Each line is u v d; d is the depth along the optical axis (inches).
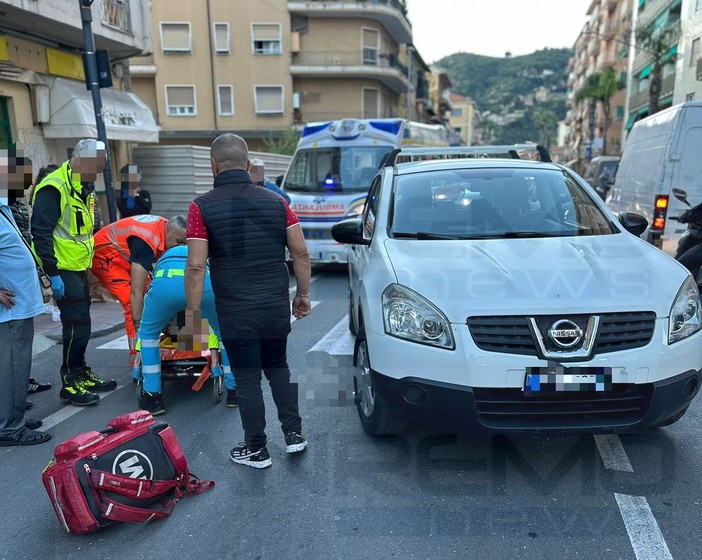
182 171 540.4
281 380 144.3
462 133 4360.2
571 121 3415.4
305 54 1338.6
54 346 252.4
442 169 187.0
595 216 168.6
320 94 1364.4
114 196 358.0
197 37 1280.8
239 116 1312.7
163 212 548.7
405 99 1770.4
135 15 445.7
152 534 116.2
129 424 124.6
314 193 410.0
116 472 117.1
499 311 121.3
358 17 1338.6
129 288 190.1
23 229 204.8
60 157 412.5
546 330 120.6
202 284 131.8
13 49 364.5
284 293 137.2
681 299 129.0
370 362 136.5
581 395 122.1
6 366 154.8
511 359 119.8
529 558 105.8
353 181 411.2
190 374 181.8
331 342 238.7
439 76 2699.3
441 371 122.8
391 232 164.7
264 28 1289.4
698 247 258.5
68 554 110.9
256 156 674.2
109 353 243.1
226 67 1294.3
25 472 143.2
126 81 518.0
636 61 1627.7
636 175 368.2
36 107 383.2
